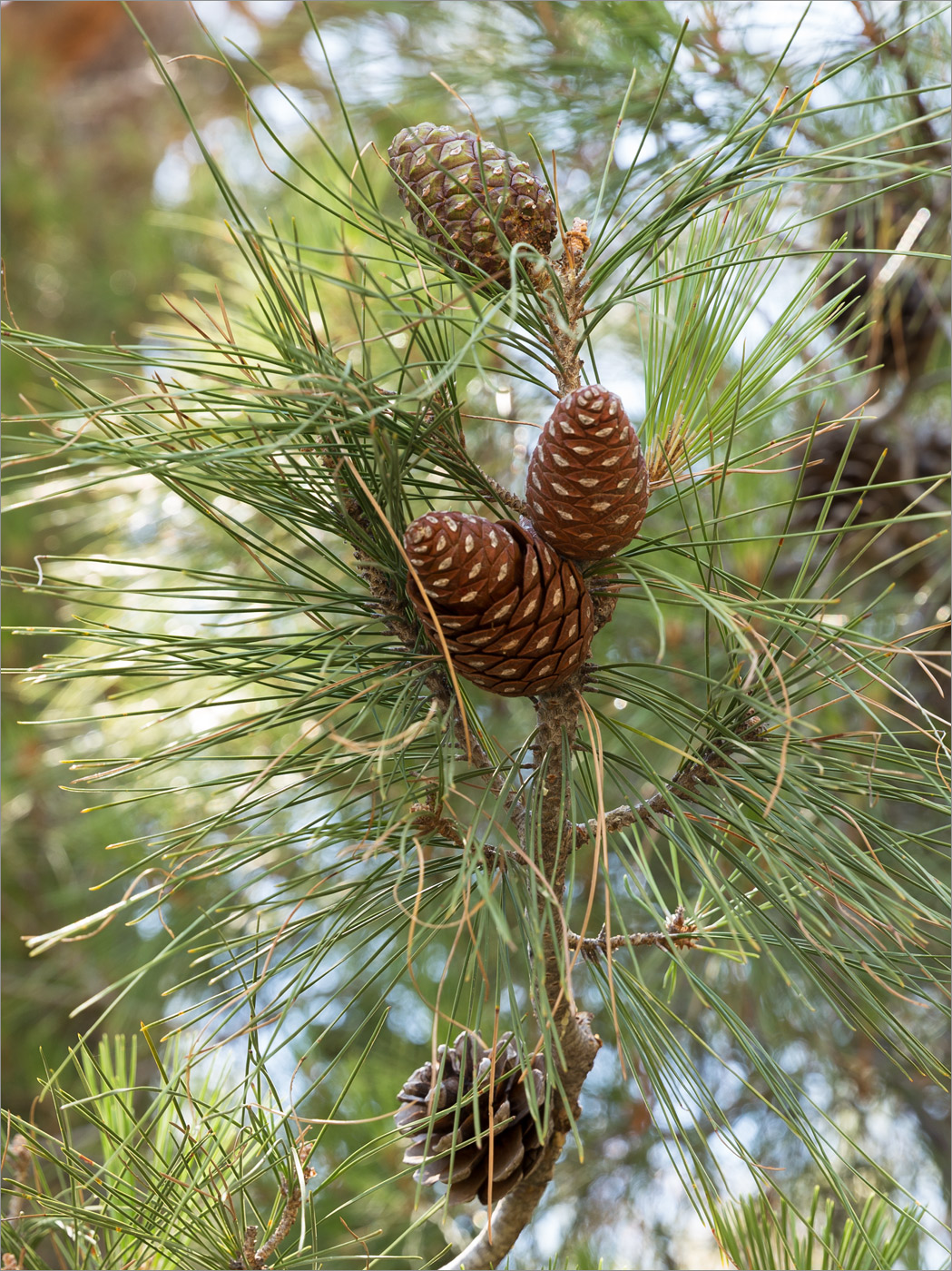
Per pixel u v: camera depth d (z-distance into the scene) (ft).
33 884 10.57
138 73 17.01
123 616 6.66
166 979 8.02
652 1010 3.75
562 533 3.61
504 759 3.79
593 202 6.25
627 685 3.80
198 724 6.81
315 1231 3.79
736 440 5.73
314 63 8.52
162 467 3.49
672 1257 8.27
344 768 3.72
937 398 8.17
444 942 7.48
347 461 3.51
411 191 3.67
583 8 6.24
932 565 7.00
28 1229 3.71
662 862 3.59
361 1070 7.16
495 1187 3.87
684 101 6.03
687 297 3.99
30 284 13.58
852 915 3.74
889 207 6.19
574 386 3.76
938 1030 7.68
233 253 7.39
